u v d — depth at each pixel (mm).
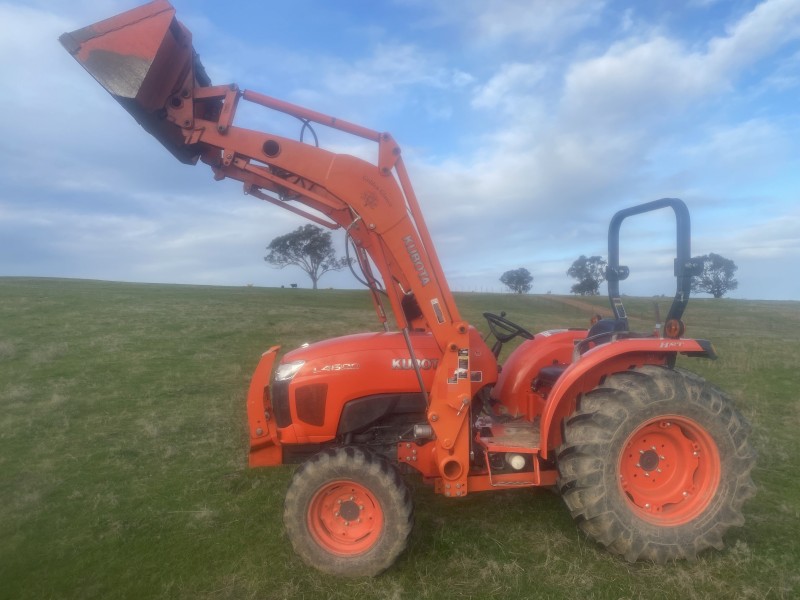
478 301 30578
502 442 4031
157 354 12156
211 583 3586
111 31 3625
